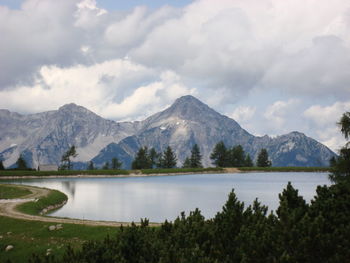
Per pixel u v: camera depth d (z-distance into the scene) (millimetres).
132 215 58438
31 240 34312
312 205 18422
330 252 14148
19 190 82688
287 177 158750
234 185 116062
